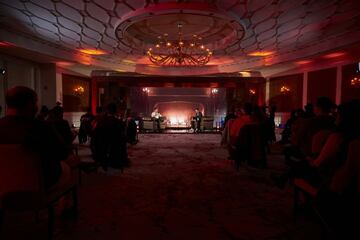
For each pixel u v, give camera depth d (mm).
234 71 14133
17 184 2041
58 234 2562
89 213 3090
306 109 4652
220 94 17938
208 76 15805
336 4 6105
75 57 11508
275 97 14375
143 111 18062
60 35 8789
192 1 6027
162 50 11328
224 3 6125
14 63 10375
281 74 13930
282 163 6062
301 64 12352
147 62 13875
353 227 1796
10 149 1965
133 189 4031
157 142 10164
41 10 6594
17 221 2850
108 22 7469
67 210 3129
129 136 8797
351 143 1862
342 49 9234
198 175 4926
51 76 11867
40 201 2121
